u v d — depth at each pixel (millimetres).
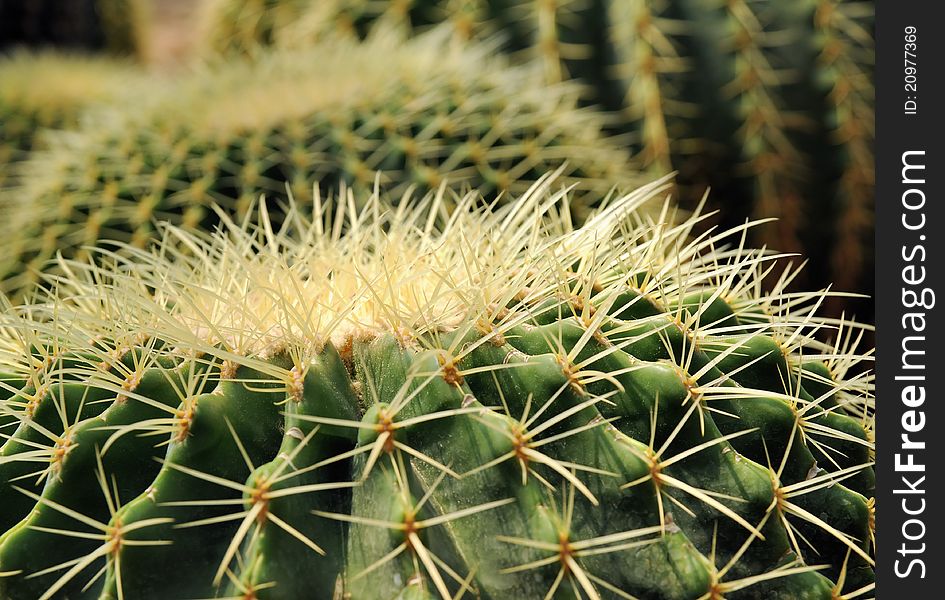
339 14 1231
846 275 1141
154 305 572
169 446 533
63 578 523
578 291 590
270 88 995
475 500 529
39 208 954
